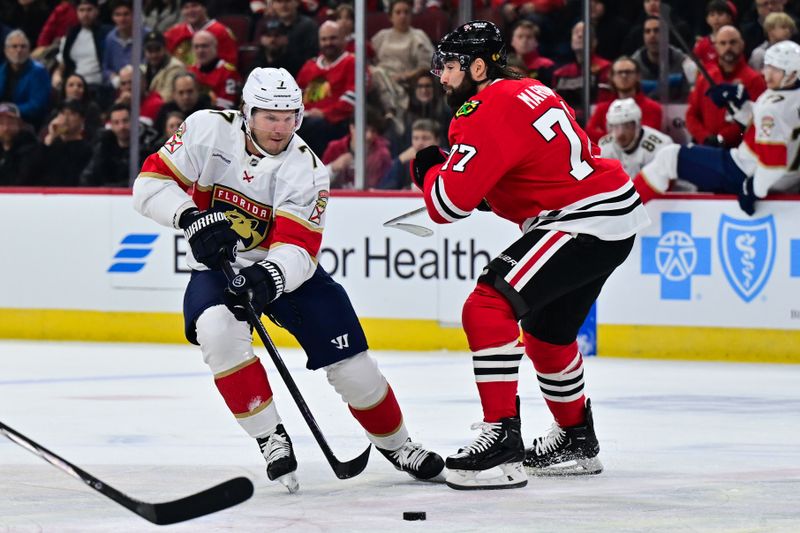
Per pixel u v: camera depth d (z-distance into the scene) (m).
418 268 27.53
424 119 28.56
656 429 17.98
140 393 21.39
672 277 26.16
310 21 29.75
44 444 16.69
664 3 27.39
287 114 13.45
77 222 29.55
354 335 13.79
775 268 25.45
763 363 25.58
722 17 27.09
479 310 13.95
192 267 14.09
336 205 28.00
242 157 13.81
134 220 29.16
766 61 24.84
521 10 28.06
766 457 15.88
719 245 25.81
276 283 13.15
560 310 14.42
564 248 13.94
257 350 27.89
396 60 28.61
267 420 13.63
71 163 31.17
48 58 31.42
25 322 29.98
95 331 29.53
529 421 18.52
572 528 11.77
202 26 30.25
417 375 23.59
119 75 30.91
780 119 24.77
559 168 14.01
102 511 12.57
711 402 20.52
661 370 24.52
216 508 11.03
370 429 14.12
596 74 27.77
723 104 25.75
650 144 26.72
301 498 13.30
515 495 13.51
